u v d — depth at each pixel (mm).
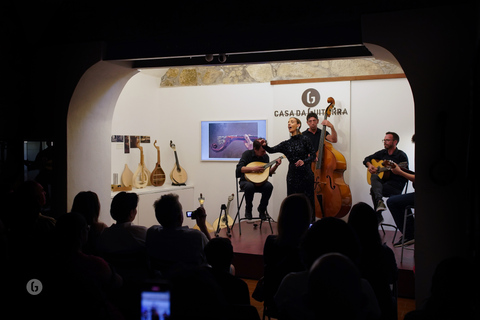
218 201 7762
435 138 3307
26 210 2939
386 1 3447
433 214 3297
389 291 2488
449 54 3273
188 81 7914
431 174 3285
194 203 7926
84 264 2363
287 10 3762
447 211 3268
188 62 4566
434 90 3305
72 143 4645
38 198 3262
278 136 7320
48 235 2588
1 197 3436
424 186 3322
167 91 8062
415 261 3336
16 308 2168
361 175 6934
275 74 7391
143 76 7723
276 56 4289
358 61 6945
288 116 7250
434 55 3305
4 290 2189
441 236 3279
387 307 2459
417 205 3334
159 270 2986
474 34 3143
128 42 4324
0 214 3389
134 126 7566
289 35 3773
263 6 3832
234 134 7641
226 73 7672
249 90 7531
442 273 1686
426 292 3312
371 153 6867
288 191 6090
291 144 6043
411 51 3363
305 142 6000
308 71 7207
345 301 1542
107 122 5137
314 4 3668
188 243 2906
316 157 6152
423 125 3336
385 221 6832
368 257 2488
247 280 4887
